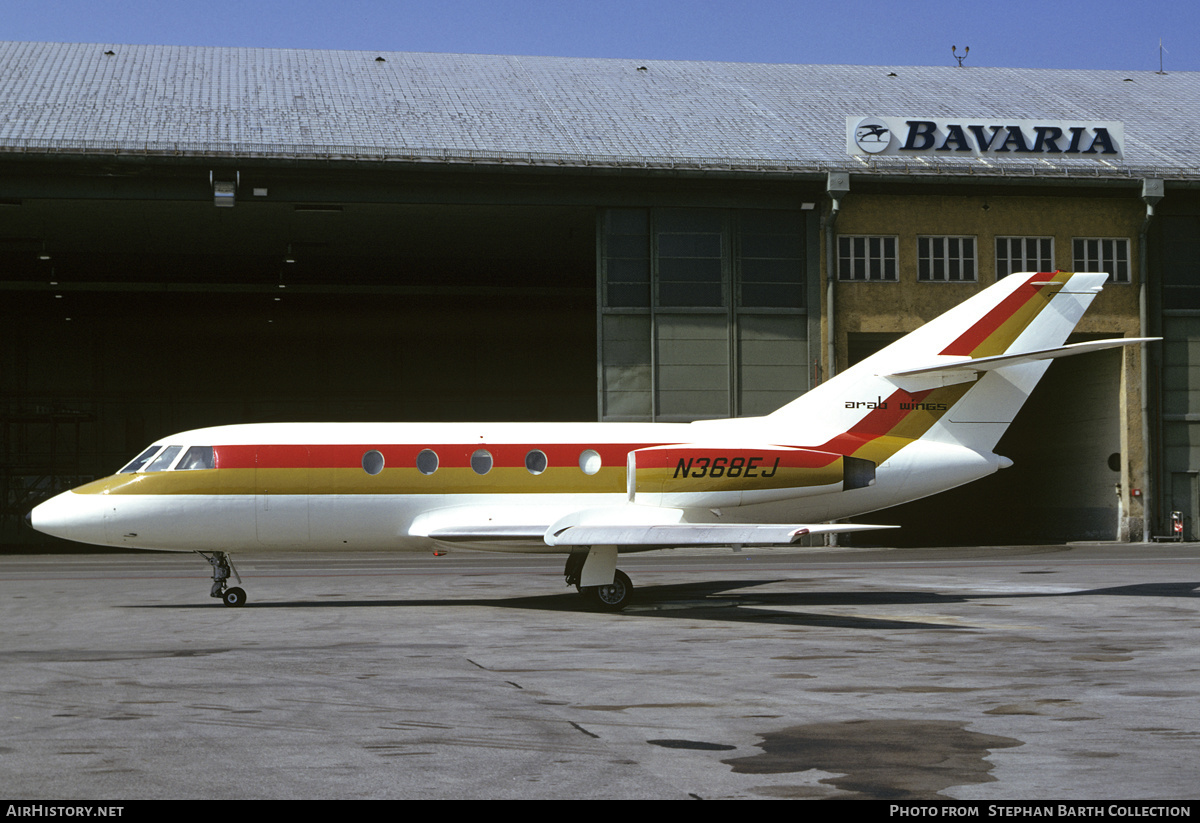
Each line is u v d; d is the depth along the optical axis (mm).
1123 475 37469
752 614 17297
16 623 16047
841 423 20594
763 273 36438
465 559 33000
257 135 34562
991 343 20750
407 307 54469
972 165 36781
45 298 50875
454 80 42094
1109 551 33906
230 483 18688
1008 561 29688
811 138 38250
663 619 16578
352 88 40094
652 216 35844
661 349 35906
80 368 52594
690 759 7492
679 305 36000
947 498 50625
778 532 16469
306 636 14438
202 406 53312
